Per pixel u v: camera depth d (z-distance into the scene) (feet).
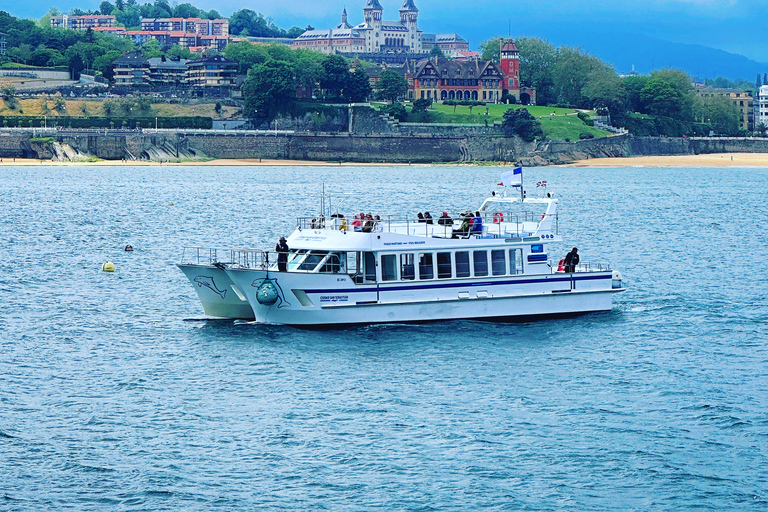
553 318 453.58
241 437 305.53
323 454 293.43
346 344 405.59
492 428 314.55
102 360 386.11
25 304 493.77
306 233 434.71
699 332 440.86
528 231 455.22
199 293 439.22
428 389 351.67
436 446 300.20
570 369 378.12
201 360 384.88
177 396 342.85
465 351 398.83
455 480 277.64
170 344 409.69
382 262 428.97
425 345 405.80
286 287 422.00
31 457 288.10
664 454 295.48
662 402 340.18
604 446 301.02
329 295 422.82
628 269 631.97
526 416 325.62
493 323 442.09
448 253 436.35
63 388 350.23
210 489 270.67
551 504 264.72
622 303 500.74
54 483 272.31
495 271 444.14
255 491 270.26
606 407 335.06
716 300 515.91
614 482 277.44
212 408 330.75
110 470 281.13
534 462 289.53
